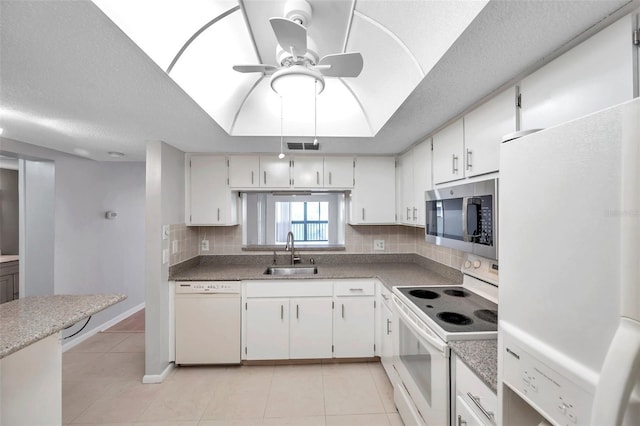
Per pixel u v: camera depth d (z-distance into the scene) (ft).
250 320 8.29
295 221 11.16
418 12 3.64
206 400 6.88
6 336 3.73
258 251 10.18
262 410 6.53
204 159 9.15
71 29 3.05
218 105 5.91
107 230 11.60
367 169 9.43
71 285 9.97
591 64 2.95
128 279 12.74
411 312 5.57
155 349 7.66
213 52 4.64
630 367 1.37
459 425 3.74
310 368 8.29
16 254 11.82
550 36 3.18
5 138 7.74
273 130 7.07
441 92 4.60
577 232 1.75
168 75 4.06
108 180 11.64
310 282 8.38
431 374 4.50
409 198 8.40
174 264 8.47
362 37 4.61
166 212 7.98
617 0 2.61
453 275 7.57
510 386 2.31
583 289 1.71
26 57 3.59
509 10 2.79
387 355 7.49
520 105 3.95
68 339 9.71
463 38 3.24
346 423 6.13
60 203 9.57
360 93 6.52
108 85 4.35
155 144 7.59
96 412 6.48
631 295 1.44
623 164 1.48
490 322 4.64
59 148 8.46
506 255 2.39
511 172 2.35
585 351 1.68
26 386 4.28
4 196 11.61
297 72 3.93
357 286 8.42
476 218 4.70
